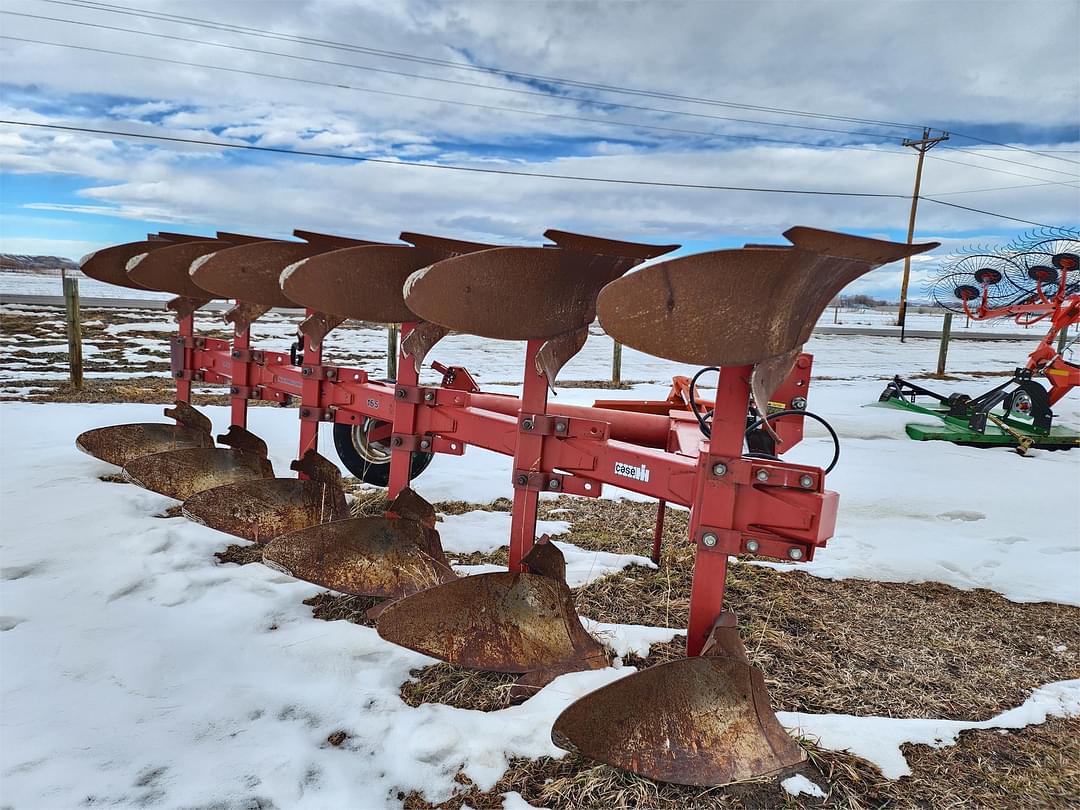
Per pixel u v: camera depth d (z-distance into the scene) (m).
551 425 2.60
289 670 2.56
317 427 3.86
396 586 3.11
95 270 4.36
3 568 3.28
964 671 2.90
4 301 18.30
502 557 3.84
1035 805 2.09
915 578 3.89
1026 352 21.14
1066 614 3.51
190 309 4.73
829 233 1.68
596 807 1.95
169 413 4.85
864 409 9.36
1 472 4.78
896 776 2.17
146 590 3.15
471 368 13.17
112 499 4.28
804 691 2.66
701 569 2.19
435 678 2.55
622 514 4.81
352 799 1.95
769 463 2.07
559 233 2.30
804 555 2.09
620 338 2.01
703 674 2.13
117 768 2.01
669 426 3.83
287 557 3.03
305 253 3.77
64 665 2.51
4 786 1.91
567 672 2.56
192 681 2.46
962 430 7.96
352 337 17.98
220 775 2.00
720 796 2.01
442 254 3.02
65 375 9.45
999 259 8.65
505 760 2.13
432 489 5.15
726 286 1.87
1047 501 5.49
